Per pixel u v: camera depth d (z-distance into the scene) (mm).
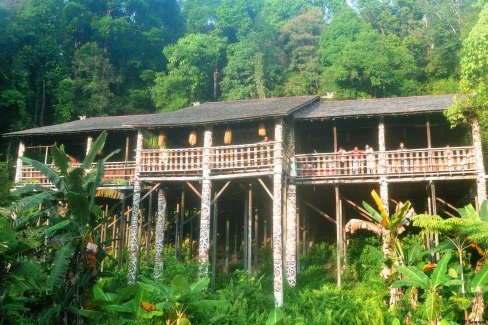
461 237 15617
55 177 15758
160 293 12750
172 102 45906
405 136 23516
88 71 45875
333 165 21047
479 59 19297
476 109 19297
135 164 21828
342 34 47844
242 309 16359
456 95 20406
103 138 16453
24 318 13742
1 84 38219
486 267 14125
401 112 20172
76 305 14242
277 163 19250
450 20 48906
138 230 21000
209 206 20000
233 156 22484
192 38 51219
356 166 20297
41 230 14031
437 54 46000
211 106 25672
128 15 57250
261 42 50188
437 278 14234
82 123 26000
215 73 50781
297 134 23062
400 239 21812
